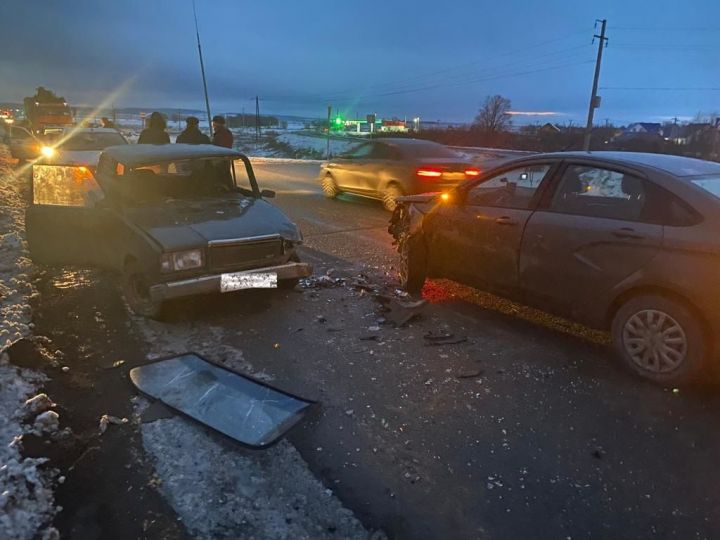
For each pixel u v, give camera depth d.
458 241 5.13
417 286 5.77
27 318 4.78
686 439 3.20
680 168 3.93
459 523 2.57
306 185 15.80
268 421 3.34
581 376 3.94
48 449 3.01
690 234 3.51
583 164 4.26
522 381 3.88
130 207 5.34
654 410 3.49
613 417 3.42
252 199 5.95
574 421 3.38
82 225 5.56
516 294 4.68
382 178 11.19
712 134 40.06
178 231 4.80
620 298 3.93
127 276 5.02
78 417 3.35
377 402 3.59
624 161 4.03
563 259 4.20
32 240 5.80
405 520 2.58
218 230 4.91
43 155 10.99
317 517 2.59
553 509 2.66
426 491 2.78
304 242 8.25
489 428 3.31
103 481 2.79
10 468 2.77
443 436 3.23
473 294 5.82
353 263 7.04
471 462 3.00
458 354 4.31
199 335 4.62
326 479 2.85
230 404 3.51
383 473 2.90
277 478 2.84
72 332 4.60
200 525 2.52
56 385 3.72
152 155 5.70
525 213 4.54
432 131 54.38
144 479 2.81
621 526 2.55
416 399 3.64
